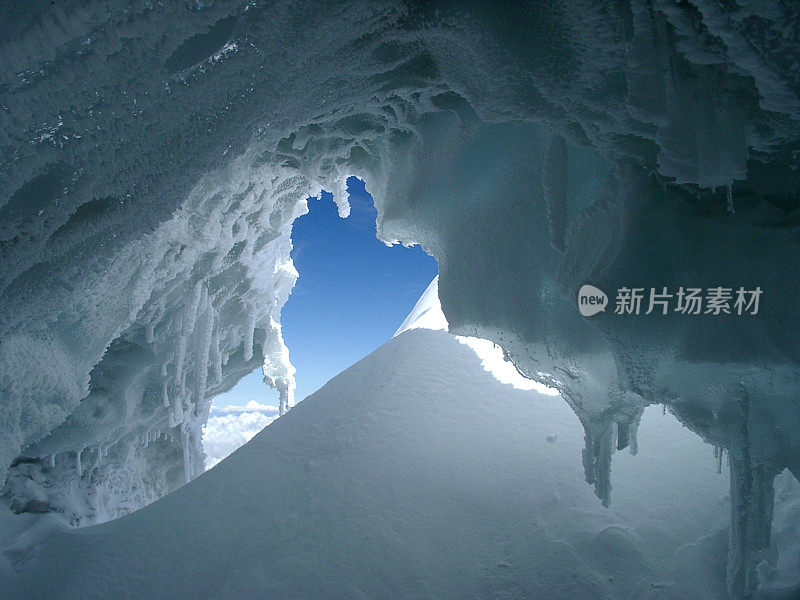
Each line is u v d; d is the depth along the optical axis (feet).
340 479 17.12
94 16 5.81
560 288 9.78
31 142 7.04
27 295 9.84
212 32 6.61
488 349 22.12
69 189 7.96
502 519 14.66
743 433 9.34
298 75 8.06
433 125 12.67
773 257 8.14
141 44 6.30
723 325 8.33
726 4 5.35
